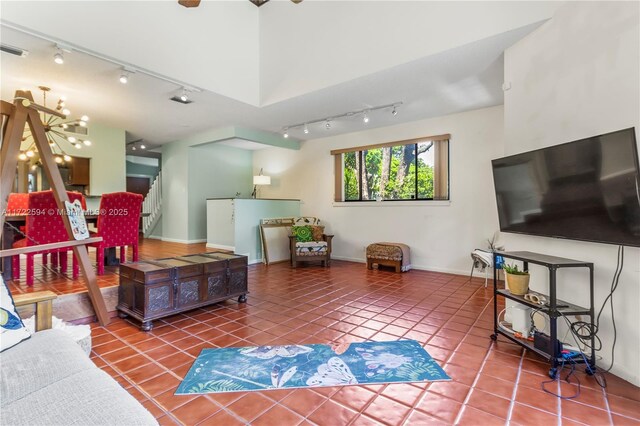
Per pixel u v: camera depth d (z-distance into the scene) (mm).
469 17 2947
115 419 1039
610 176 1932
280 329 2879
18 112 2443
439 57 3238
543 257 2312
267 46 4645
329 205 6793
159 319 3113
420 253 5555
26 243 3381
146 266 3076
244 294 3678
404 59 3354
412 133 5613
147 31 3533
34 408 1090
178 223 7484
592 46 2258
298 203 7148
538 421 1634
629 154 1816
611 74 2121
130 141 7496
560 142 2516
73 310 2955
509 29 2758
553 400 1814
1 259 3490
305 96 4355
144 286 2838
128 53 3385
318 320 3105
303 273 5266
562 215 2303
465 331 2830
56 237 3498
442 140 5281
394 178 5938
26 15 2736
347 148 6469
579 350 2197
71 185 5910
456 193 5164
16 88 4090
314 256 5750
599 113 2205
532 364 2234
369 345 2539
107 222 3898
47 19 2846
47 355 1474
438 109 4926
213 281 3395
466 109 4930
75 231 2795
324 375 2080
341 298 3836
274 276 5027
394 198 5938
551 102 2602
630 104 1998
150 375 2078
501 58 3262
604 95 2170
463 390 1919
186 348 2482
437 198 5359
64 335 1751
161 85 3988
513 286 2494
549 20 2598
